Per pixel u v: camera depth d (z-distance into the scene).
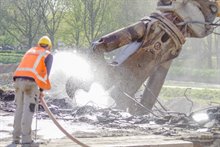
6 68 61.69
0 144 12.85
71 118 19.25
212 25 24.30
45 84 11.89
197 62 85.69
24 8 87.69
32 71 11.74
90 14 86.56
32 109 11.89
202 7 23.89
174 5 23.38
